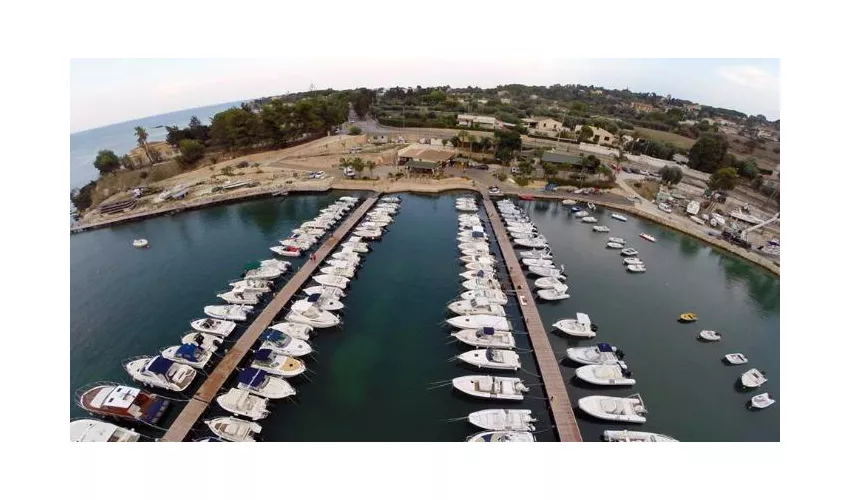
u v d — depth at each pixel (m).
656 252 66.12
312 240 63.00
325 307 46.28
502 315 45.56
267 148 116.69
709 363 41.72
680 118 185.25
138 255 61.03
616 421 34.09
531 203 85.62
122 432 30.69
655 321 48.19
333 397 35.94
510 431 32.12
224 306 46.22
